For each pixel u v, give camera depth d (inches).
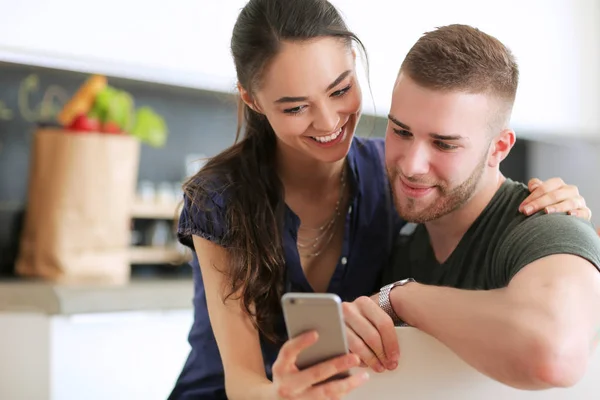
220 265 45.9
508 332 33.1
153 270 109.2
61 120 98.9
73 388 81.6
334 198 52.0
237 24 44.4
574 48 111.2
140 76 87.4
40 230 93.0
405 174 40.3
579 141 120.6
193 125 114.0
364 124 65.0
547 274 34.9
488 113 39.9
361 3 92.9
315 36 41.1
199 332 53.1
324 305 29.0
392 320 37.8
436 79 38.5
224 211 46.3
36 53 77.5
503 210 43.9
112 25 81.2
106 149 93.9
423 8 98.3
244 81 45.0
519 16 105.7
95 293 82.4
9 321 81.4
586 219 40.9
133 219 107.4
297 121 42.5
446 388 35.2
